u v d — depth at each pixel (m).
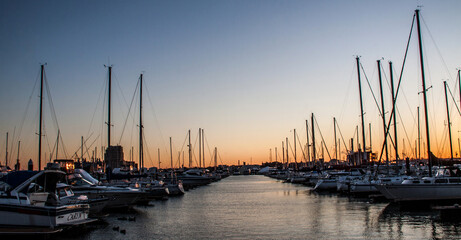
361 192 55.47
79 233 28.95
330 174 74.31
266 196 64.56
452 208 32.00
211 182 126.94
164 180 75.62
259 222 34.31
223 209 45.25
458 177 38.97
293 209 43.69
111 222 34.72
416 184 38.88
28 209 24.73
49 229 24.36
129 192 40.88
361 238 26.45
